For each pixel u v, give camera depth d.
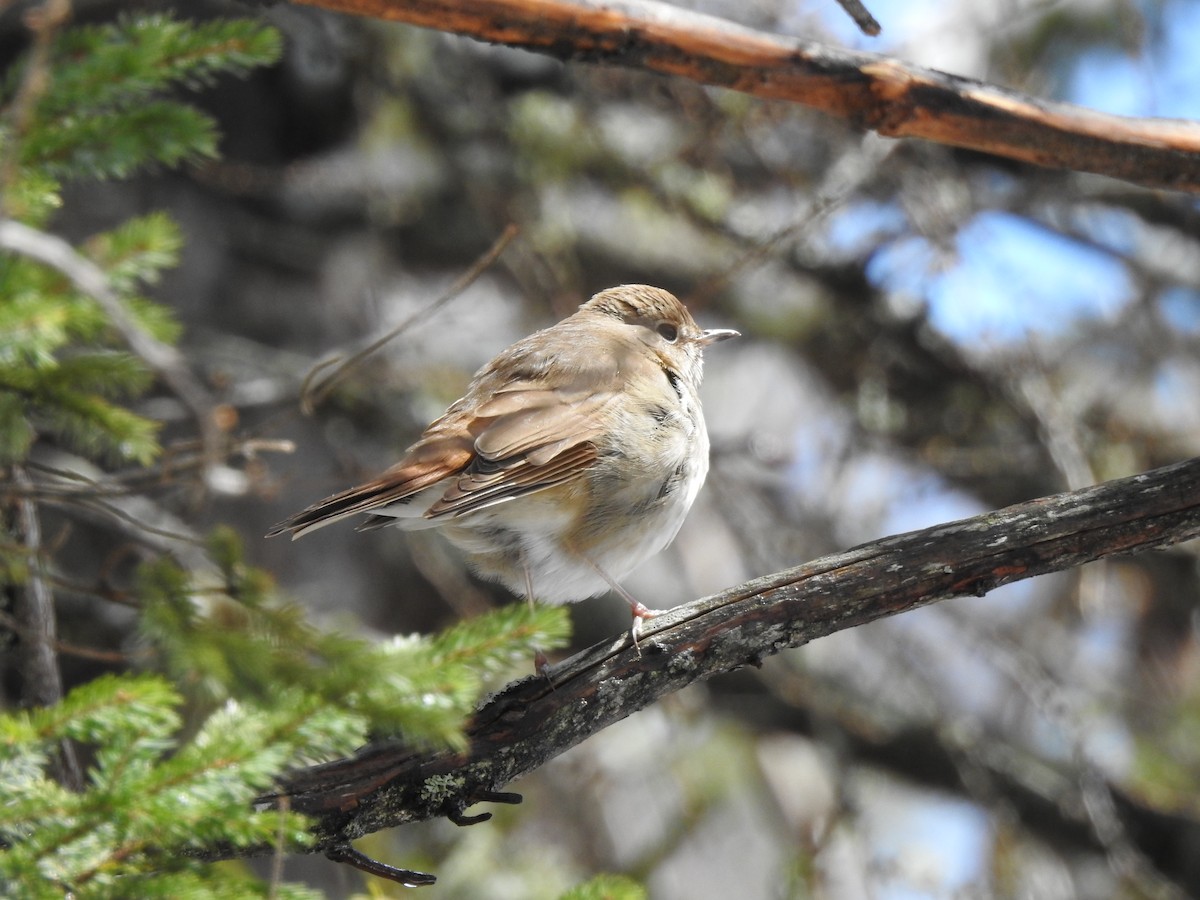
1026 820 13.30
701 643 6.53
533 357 8.47
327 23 13.35
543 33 6.41
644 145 13.91
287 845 5.75
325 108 14.25
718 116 12.82
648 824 13.80
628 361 8.45
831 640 14.41
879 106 6.85
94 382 5.27
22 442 5.24
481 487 7.51
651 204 13.95
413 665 5.20
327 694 5.02
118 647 11.11
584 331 8.89
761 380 17.47
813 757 15.41
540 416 7.91
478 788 6.23
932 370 14.42
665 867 14.32
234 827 5.06
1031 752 13.80
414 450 7.67
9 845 5.04
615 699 6.46
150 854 5.14
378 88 13.61
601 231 14.90
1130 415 14.42
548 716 6.37
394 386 13.06
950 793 13.45
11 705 10.14
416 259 14.80
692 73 6.70
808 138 14.15
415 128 13.82
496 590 13.91
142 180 13.73
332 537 13.67
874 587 6.57
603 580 8.37
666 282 14.90
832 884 12.86
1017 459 13.59
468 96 13.80
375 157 13.59
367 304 14.30
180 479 6.72
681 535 16.09
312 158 14.40
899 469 14.34
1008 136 6.96
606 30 6.45
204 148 5.74
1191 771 14.00
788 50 6.66
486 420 7.84
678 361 9.26
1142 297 14.58
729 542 16.08
